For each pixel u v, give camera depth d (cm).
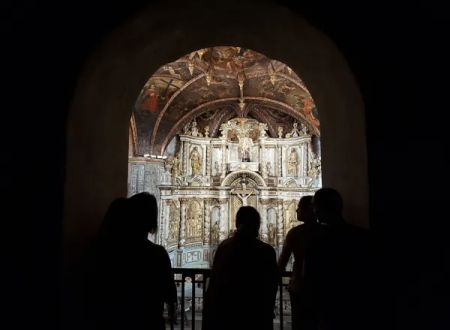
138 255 213
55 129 241
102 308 210
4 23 249
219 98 1548
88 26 250
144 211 221
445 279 232
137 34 293
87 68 253
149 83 1255
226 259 260
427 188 239
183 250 1595
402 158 241
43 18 250
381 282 212
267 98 1556
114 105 329
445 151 241
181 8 285
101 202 304
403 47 248
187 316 1044
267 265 257
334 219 224
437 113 244
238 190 1714
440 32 247
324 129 370
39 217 235
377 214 238
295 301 299
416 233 236
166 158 1504
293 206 1712
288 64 388
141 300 209
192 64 1212
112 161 331
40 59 248
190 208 1648
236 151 1736
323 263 209
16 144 241
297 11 254
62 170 238
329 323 206
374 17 250
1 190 238
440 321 229
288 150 1742
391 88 246
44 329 226
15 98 245
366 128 244
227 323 252
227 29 350
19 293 230
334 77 298
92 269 225
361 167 256
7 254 233
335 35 250
